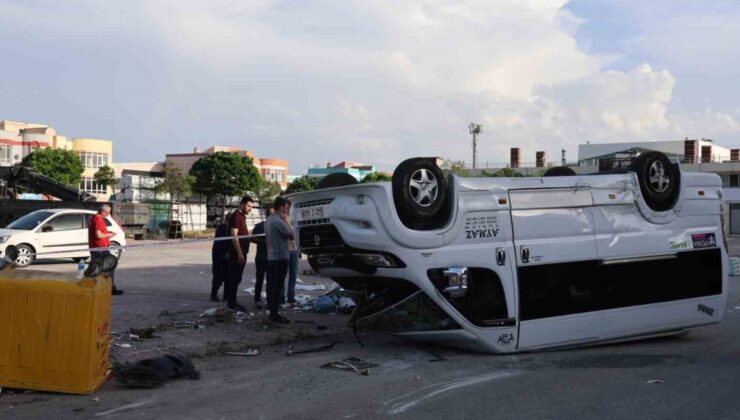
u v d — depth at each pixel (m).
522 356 8.03
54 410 5.61
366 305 8.39
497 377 6.95
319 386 6.55
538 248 8.10
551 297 8.16
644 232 8.92
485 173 67.00
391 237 7.40
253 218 48.69
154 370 6.43
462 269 7.54
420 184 7.48
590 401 6.07
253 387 6.49
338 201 7.86
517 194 8.09
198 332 9.02
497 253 7.84
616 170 9.52
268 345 8.62
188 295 12.62
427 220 7.62
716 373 7.22
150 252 26.23
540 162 79.81
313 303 11.78
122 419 5.41
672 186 9.14
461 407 5.86
